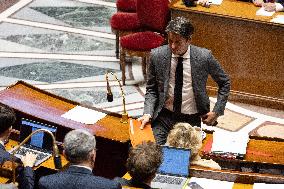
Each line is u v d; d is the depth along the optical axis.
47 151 15.93
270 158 15.50
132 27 27.27
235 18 23.45
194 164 14.26
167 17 26.17
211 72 16.55
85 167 11.21
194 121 16.98
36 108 17.39
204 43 24.53
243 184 13.71
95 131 16.44
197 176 13.97
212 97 24.97
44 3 35.88
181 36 15.66
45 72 27.27
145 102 16.78
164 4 26.00
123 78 25.80
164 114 17.03
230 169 15.21
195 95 16.62
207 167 14.17
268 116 23.72
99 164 16.80
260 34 23.47
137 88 25.66
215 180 13.84
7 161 14.08
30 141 16.09
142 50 25.30
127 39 25.62
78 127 16.55
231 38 23.98
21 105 17.47
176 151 14.05
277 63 23.67
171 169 13.95
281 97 24.06
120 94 25.12
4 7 35.03
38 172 13.40
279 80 23.88
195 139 14.29
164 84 16.55
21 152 15.87
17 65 27.94
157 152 11.85
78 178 11.02
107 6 35.75
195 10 23.95
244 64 24.19
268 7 23.92
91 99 24.73
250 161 15.38
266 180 13.66
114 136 16.27
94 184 10.96
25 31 31.91
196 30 24.41
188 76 16.48
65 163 15.63
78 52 29.50
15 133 16.73
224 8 24.14
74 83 26.22
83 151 11.15
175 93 16.62
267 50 23.62
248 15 23.55
